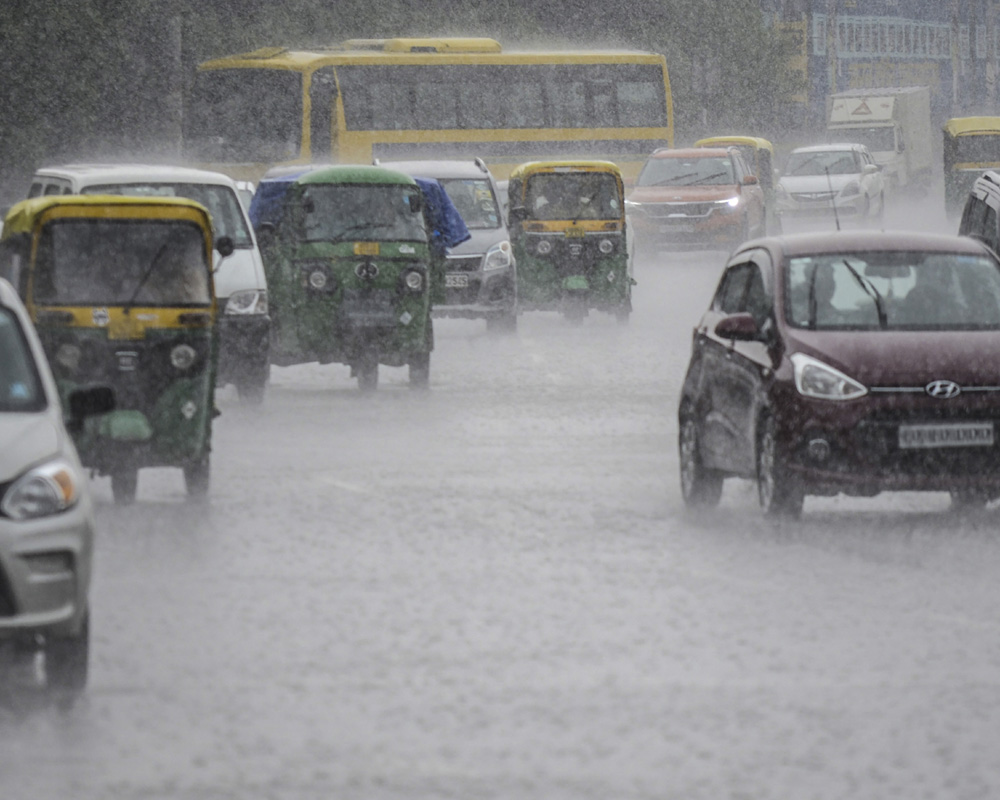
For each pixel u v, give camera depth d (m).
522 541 30.75
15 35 112.25
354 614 24.77
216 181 52.03
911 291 33.31
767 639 23.09
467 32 152.25
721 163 114.44
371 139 120.56
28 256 34.44
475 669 21.56
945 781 16.94
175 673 21.38
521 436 45.59
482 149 123.69
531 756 17.88
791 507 31.36
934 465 30.72
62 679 20.55
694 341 35.50
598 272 80.38
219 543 30.59
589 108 126.38
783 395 31.11
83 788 16.84
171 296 34.62
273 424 48.09
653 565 28.36
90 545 20.94
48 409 22.31
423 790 16.73
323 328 54.81
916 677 21.09
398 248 55.25
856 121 181.75
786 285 33.19
